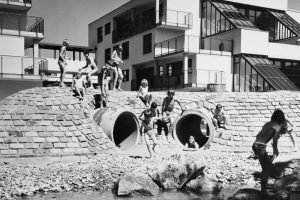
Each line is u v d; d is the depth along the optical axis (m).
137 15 41.66
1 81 26.50
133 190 10.92
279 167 12.70
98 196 10.82
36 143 17.14
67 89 21.77
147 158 16.11
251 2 39.88
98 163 15.01
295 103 22.56
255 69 33.16
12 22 28.08
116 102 21.56
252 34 35.16
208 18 37.97
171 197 10.74
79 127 18.56
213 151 18.36
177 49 36.06
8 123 17.86
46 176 12.89
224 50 35.78
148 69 40.22
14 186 11.59
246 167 14.59
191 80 33.78
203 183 11.88
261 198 9.88
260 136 10.06
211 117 20.78
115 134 21.52
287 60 38.16
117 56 23.33
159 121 20.38
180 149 18.84
